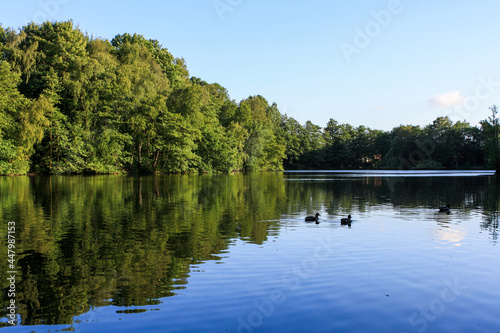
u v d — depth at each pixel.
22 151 51.16
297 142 136.75
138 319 6.55
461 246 11.68
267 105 140.12
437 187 37.47
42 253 10.87
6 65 49.06
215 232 13.93
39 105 50.06
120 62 72.62
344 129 157.12
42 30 62.25
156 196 26.52
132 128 62.72
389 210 20.31
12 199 23.80
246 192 31.20
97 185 36.22
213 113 84.94
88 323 6.42
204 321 6.46
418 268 9.34
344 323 6.38
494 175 67.25
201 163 75.56
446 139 102.69
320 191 32.91
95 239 12.66
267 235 13.44
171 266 9.57
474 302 7.22
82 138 58.34
